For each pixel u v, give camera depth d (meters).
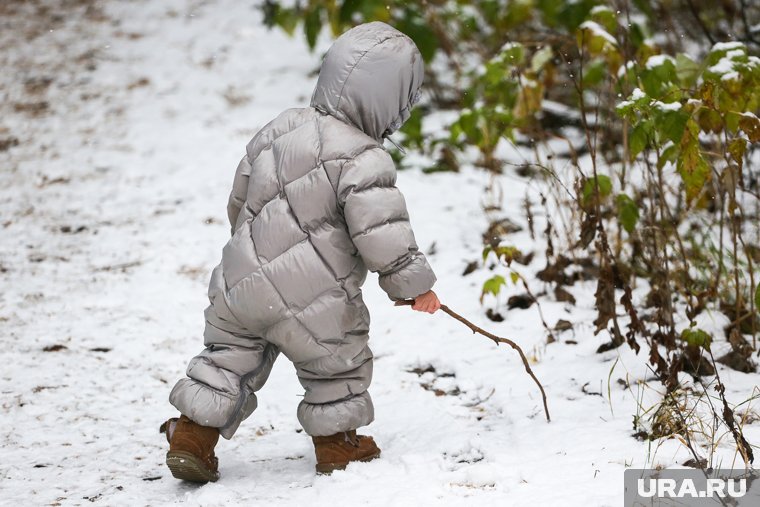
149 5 17.97
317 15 11.22
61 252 8.70
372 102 4.70
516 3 10.48
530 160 10.45
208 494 4.66
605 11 7.57
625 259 7.71
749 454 4.55
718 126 5.95
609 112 8.41
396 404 5.88
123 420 5.75
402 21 10.70
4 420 5.70
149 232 9.14
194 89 13.75
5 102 13.31
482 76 8.78
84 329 7.12
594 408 5.48
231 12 17.48
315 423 4.85
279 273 4.58
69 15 17.39
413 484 4.62
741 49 5.92
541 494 4.37
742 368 5.83
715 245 7.70
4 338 6.93
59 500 4.72
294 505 4.48
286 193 4.63
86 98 13.45
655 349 5.57
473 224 8.97
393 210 4.57
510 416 5.48
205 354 4.86
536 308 7.12
